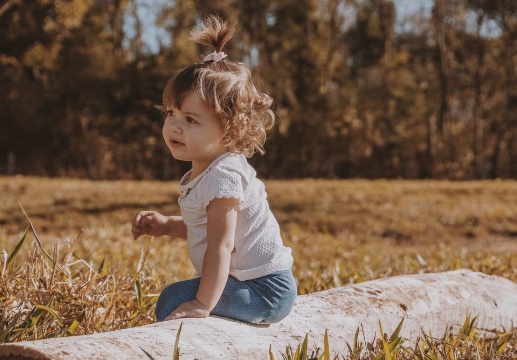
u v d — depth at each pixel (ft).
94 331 11.27
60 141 118.93
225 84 10.38
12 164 111.45
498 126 140.15
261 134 10.93
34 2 108.37
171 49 116.88
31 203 47.88
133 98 117.08
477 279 14.67
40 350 8.18
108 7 126.21
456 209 49.06
